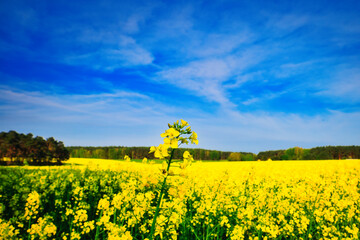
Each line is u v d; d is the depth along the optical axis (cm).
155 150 294
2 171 1434
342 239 593
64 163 4788
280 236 635
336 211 812
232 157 5703
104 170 1590
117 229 414
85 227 536
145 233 575
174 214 535
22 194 870
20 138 5047
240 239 596
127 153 5700
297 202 941
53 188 944
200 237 631
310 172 1784
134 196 636
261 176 1521
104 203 525
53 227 469
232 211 753
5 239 439
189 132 289
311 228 675
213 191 816
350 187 1034
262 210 762
